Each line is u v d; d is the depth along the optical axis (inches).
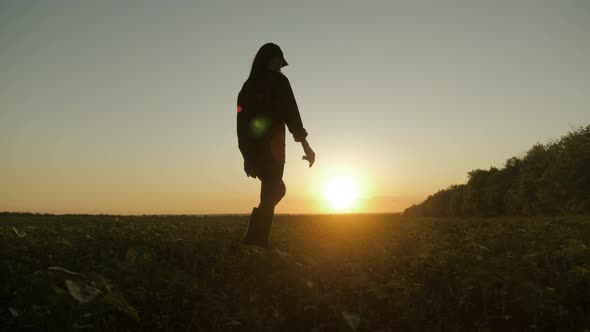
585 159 1389.0
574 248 176.7
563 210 1459.2
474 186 2135.8
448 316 127.6
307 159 183.3
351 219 611.2
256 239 177.2
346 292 144.6
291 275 144.9
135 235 231.9
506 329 119.4
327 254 199.5
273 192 177.9
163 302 120.0
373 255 192.4
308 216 707.4
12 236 202.1
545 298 129.3
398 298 134.6
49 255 155.8
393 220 566.3
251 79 179.3
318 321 123.0
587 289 135.1
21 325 94.7
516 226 343.0
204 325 115.3
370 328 120.4
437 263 167.2
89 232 257.9
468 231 305.0
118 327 105.6
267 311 128.0
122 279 133.8
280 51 184.4
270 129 173.3
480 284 138.7
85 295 103.1
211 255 177.5
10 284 116.7
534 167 1684.3
